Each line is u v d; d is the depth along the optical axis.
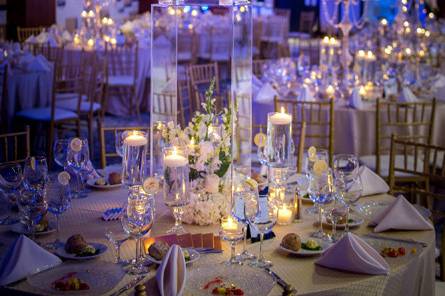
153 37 3.31
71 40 9.15
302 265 2.27
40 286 2.05
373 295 2.17
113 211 2.82
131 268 2.20
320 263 2.26
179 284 2.00
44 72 6.89
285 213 2.72
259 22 11.80
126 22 9.91
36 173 2.62
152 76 3.31
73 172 3.08
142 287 1.94
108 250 2.40
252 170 3.59
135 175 2.80
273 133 2.78
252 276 2.13
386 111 5.59
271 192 2.80
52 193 2.49
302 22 14.49
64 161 3.11
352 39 9.80
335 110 5.55
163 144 3.08
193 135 2.86
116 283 2.08
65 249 2.35
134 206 2.20
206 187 2.71
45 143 6.97
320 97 6.08
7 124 6.52
